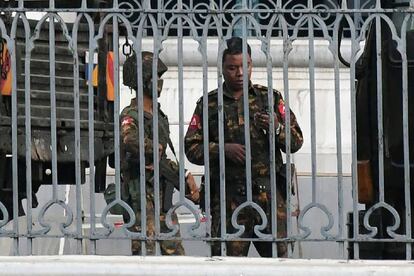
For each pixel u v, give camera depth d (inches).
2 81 1107.3
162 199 1136.8
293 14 1070.4
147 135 1132.5
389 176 1091.9
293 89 1489.9
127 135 1127.6
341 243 1061.1
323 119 1485.0
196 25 1167.0
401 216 1091.9
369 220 1101.1
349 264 1050.1
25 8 1064.8
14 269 1048.8
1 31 1067.3
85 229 1240.8
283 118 1125.1
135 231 1124.5
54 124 1061.1
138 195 1128.2
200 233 1110.4
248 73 1123.3
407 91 1063.0
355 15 1078.4
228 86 1136.2
